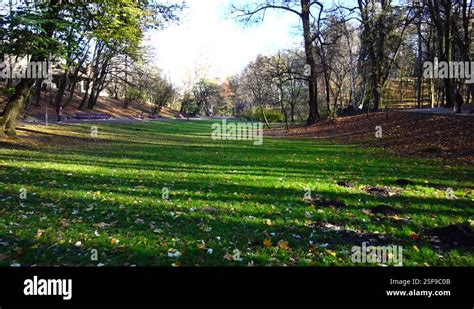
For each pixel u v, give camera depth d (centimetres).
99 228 743
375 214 862
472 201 977
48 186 1080
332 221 809
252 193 1045
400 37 4184
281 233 729
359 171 1461
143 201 947
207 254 627
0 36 1797
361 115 4116
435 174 1383
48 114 4784
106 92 9575
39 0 1922
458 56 4794
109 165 1520
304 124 5084
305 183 1191
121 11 2194
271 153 2116
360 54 4575
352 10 4122
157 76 7650
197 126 5641
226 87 11781
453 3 3641
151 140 2970
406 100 7469
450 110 3366
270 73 4834
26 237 682
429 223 801
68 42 2050
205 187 1119
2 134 2183
